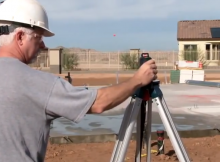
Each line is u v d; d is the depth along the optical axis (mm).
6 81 1813
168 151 5406
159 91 2342
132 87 2027
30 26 1961
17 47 1962
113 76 27844
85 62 41188
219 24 41562
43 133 1860
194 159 5086
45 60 36500
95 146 5922
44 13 2051
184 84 17484
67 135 6344
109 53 42625
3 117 1772
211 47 39656
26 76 1839
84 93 1893
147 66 2121
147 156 2758
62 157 5234
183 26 42156
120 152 2238
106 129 7027
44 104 1823
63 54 39531
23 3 1982
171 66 40188
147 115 2580
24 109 1803
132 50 40281
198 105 10188
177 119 8148
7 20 1945
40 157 1855
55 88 1844
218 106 9992
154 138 6223
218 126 7340
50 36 2096
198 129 6898
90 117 8320
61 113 1847
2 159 1743
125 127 2279
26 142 1803
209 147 5742
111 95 1939
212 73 31406
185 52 37812
